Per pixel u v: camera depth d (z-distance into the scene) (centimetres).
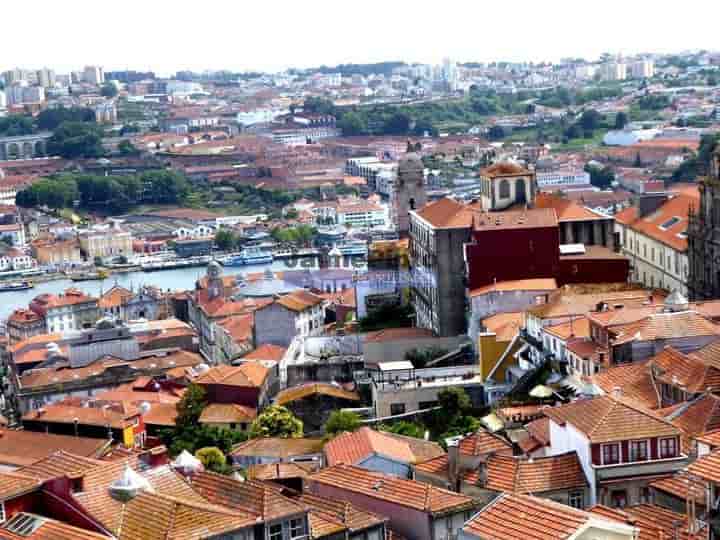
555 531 9362
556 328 19675
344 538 11194
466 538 9744
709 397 14025
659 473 12812
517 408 17900
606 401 13425
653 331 17250
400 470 14075
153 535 10425
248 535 10638
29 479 11406
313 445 18975
